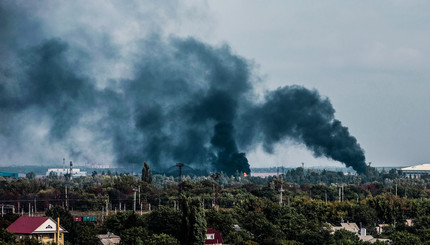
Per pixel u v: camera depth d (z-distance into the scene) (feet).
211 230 474.08
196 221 458.50
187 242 458.09
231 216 570.46
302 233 527.40
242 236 509.35
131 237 443.32
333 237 522.88
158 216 501.56
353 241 503.61
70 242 465.47
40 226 437.99
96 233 472.44
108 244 453.58
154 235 445.37
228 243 485.56
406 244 501.15
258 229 528.22
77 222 508.53
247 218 559.79
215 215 515.91
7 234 411.75
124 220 513.45
